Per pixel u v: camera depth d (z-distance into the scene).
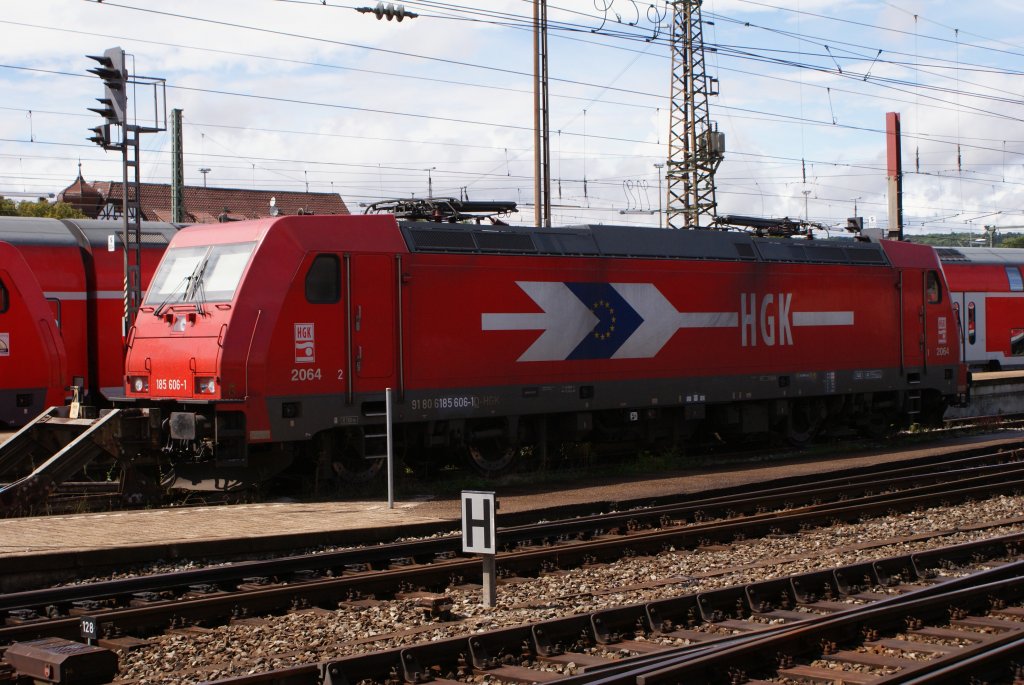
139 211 20.91
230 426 15.07
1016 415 30.28
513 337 17.98
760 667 7.46
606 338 19.17
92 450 14.49
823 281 22.62
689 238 20.73
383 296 16.53
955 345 25.41
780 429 23.00
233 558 11.47
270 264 15.49
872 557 11.67
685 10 39.28
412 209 18.11
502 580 10.47
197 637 8.30
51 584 10.29
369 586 9.83
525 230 18.47
